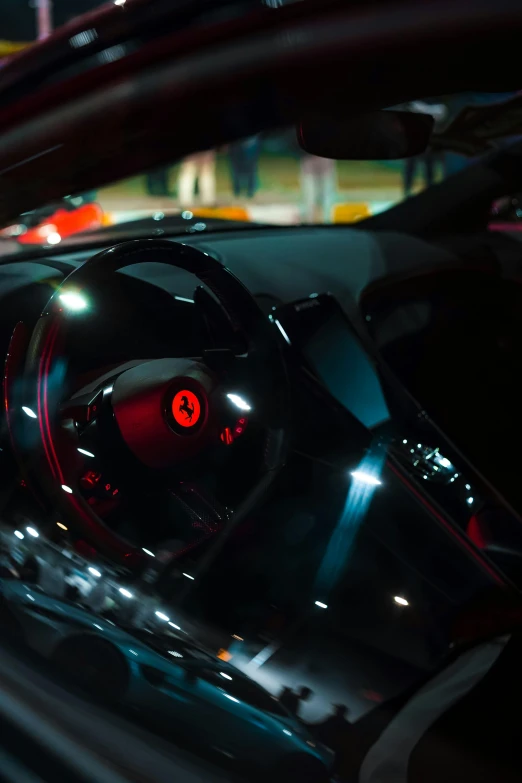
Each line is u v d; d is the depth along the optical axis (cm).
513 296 178
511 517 123
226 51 53
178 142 59
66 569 90
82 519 93
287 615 102
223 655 95
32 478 94
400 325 167
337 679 97
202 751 66
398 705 95
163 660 77
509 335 181
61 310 92
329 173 984
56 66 58
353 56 50
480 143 183
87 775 61
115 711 67
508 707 95
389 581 108
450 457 124
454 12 47
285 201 1029
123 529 100
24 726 65
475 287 175
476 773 87
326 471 115
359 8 49
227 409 101
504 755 88
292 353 123
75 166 62
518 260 179
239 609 100
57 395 93
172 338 115
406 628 104
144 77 55
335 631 103
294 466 112
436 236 183
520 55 49
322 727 90
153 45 54
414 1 48
